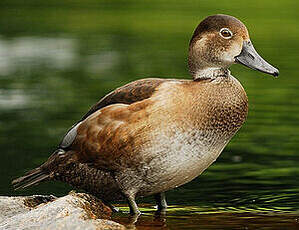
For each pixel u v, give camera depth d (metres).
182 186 12.91
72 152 10.80
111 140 10.42
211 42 10.61
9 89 22.12
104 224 9.30
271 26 35.31
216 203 11.71
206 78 10.56
